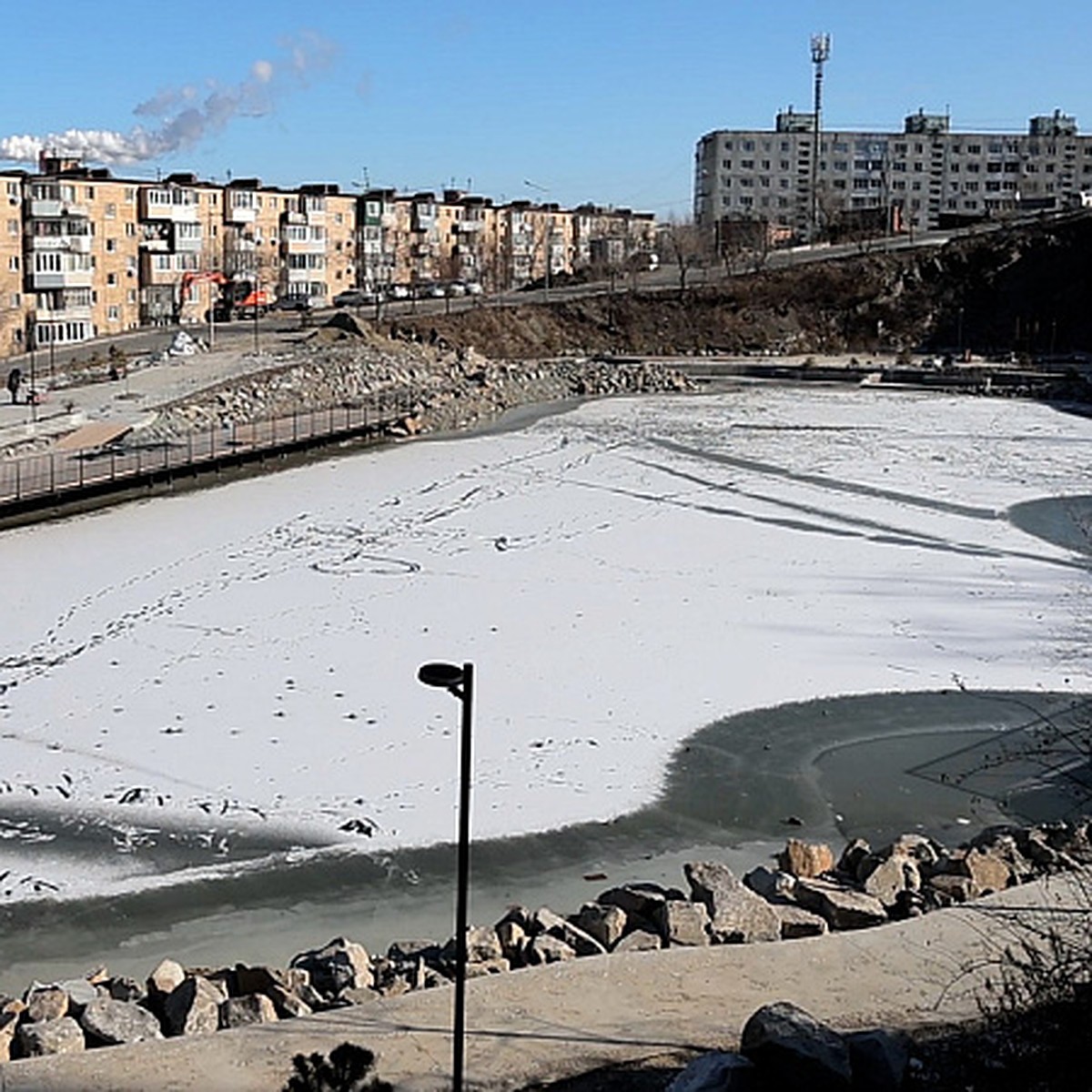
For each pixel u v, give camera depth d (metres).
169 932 16.92
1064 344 96.75
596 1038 11.98
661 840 19.92
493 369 76.31
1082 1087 9.80
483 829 19.92
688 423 65.38
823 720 24.89
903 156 182.50
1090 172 182.00
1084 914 13.75
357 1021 12.34
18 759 22.06
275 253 110.75
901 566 36.69
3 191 83.62
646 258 126.62
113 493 44.25
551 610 31.70
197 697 25.17
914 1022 12.23
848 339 99.50
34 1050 12.14
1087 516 43.66
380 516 41.97
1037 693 26.44
